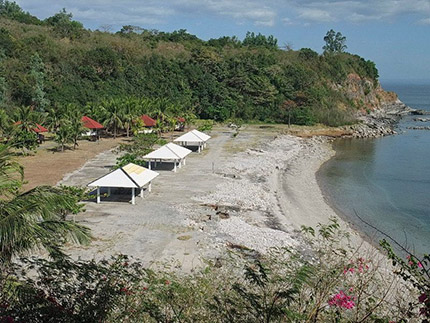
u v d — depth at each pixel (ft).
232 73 297.74
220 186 111.14
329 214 102.12
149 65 281.33
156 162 138.41
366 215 104.32
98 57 251.80
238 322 25.09
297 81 318.04
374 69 426.10
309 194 119.75
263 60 334.65
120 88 250.78
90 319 26.96
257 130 237.66
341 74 371.35
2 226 28.76
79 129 155.84
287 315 23.97
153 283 32.65
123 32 351.46
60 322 26.58
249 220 86.63
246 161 148.56
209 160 147.33
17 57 227.20
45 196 33.22
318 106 295.89
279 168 147.95
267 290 28.86
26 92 206.18
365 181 141.28
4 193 39.88
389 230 93.25
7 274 30.04
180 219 83.25
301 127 257.55
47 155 143.64
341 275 30.30
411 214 106.11
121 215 84.64
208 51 305.53
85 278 29.68
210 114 264.72
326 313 26.05
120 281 31.04
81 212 85.20
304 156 178.29
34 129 155.22
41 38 246.88
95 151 153.69
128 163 103.50
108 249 66.90
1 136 143.33
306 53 383.24
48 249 30.55
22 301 27.27
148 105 205.57
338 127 266.16
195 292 29.96
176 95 263.70
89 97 227.61
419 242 86.07
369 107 383.65
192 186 110.32
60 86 226.58
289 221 89.10
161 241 71.36
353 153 195.31
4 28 248.32
